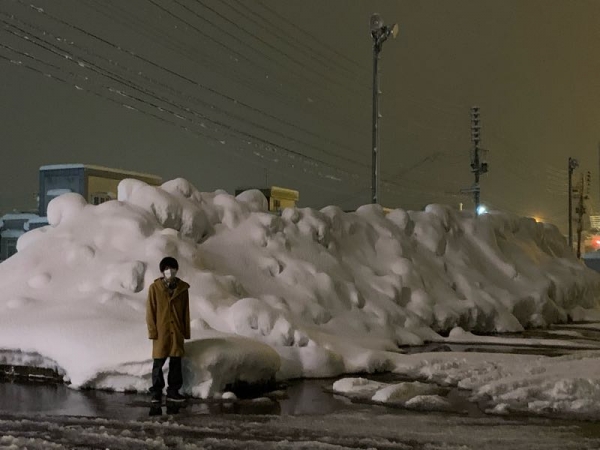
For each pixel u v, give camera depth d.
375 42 23.25
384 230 15.13
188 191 12.36
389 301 13.16
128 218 10.82
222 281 10.54
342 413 7.45
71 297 9.72
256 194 13.77
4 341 8.88
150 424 6.85
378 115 23.31
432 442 6.35
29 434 6.46
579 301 18.70
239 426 6.84
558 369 9.84
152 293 7.79
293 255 12.64
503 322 15.01
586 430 6.86
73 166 27.55
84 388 8.24
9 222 29.66
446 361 10.35
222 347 8.18
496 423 7.10
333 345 10.13
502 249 17.91
